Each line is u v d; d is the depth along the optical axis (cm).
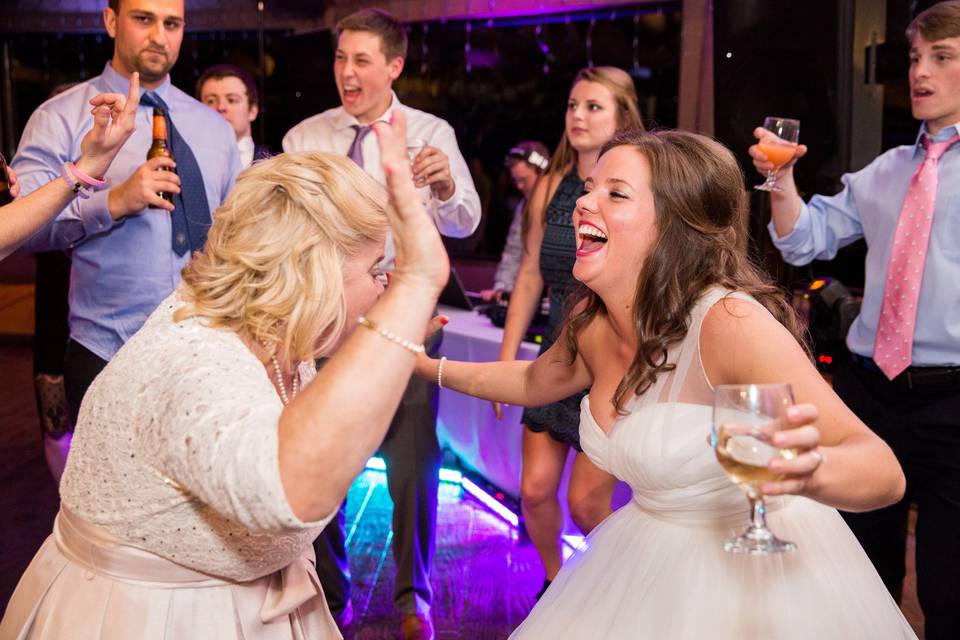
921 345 259
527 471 300
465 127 761
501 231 770
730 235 172
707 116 596
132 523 130
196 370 122
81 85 289
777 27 364
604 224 172
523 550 374
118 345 282
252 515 112
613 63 686
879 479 128
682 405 163
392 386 115
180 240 286
